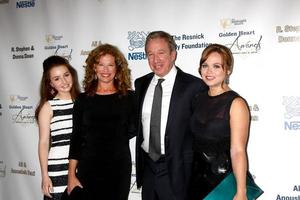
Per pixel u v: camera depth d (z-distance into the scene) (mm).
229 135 1818
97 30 2709
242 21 2373
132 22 2611
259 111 2373
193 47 2484
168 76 2133
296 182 2340
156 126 2090
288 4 2285
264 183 2396
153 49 2051
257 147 2393
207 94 1946
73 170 2178
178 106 2031
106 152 2107
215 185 1816
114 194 2121
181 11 2496
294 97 2307
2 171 3096
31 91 2934
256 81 2367
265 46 2336
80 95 2193
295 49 2291
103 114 2115
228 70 1900
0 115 3059
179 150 2033
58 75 2238
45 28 2850
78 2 2744
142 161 2223
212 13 2434
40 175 2963
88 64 2188
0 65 3012
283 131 2342
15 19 2938
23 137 2996
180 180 2031
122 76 2199
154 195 2137
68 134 2258
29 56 2918
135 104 2209
